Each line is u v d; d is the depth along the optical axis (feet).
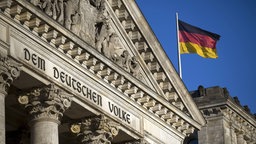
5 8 195.93
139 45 241.76
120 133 235.20
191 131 263.49
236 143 323.16
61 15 212.43
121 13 235.61
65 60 213.25
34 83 207.00
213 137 315.99
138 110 241.76
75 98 216.33
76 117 224.74
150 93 242.17
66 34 209.26
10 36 197.57
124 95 234.79
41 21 203.00
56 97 208.54
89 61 219.41
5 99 214.07
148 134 245.24
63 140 235.81
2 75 193.16
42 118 206.90
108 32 229.86
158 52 244.83
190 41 282.15
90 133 224.53
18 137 228.22
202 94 320.09
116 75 228.43
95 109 223.10
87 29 221.87
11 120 225.97
